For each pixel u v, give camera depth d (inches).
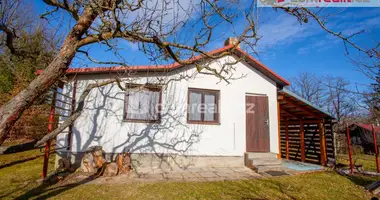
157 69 297.6
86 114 283.4
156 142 293.9
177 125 303.7
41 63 293.4
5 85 495.5
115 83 294.8
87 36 102.2
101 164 252.8
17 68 388.8
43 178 221.8
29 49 251.6
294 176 266.5
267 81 353.4
